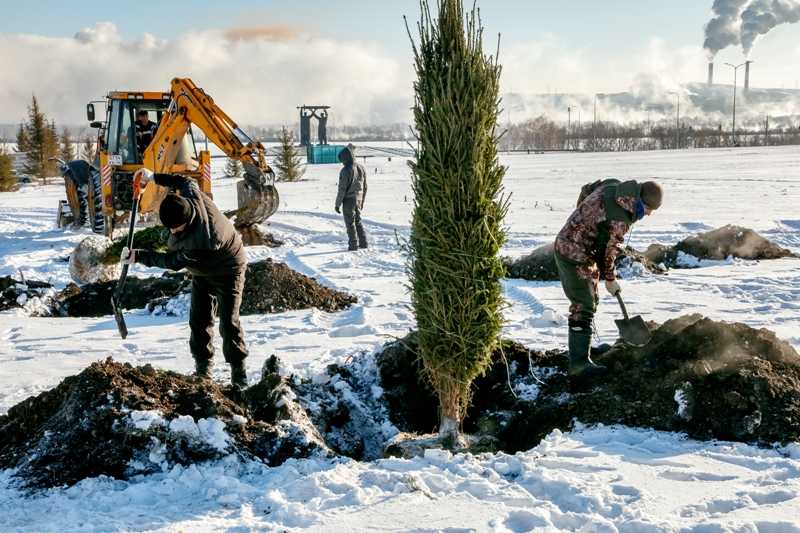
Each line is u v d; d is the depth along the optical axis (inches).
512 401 210.8
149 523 129.4
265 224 755.4
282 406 184.9
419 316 185.8
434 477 144.6
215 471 152.9
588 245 201.9
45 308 377.7
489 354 186.2
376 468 154.8
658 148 4224.9
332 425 205.3
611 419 179.6
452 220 176.2
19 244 642.8
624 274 421.1
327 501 135.6
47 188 1818.4
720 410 170.2
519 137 5255.9
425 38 176.1
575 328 204.4
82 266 442.6
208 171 612.7
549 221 733.9
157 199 606.2
